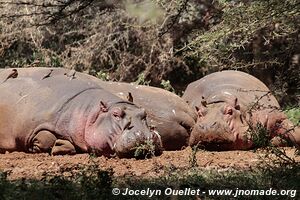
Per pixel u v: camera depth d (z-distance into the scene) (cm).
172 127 4516
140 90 4584
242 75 5038
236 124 4191
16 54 7188
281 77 3666
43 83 4147
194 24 6156
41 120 3969
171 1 4956
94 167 2861
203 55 3734
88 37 7262
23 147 4053
